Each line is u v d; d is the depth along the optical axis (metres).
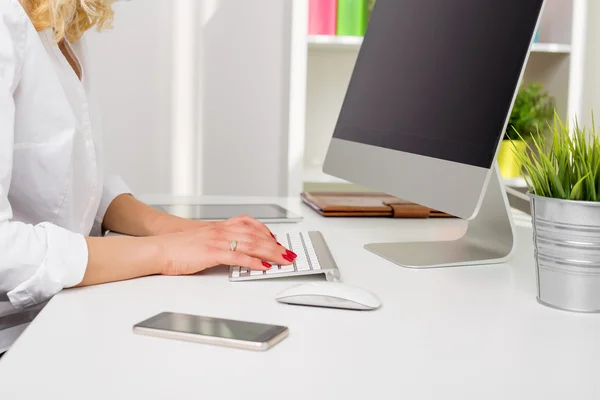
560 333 0.67
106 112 2.42
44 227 0.84
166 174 2.49
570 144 0.76
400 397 0.50
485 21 0.96
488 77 0.91
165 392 0.50
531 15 0.86
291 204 1.66
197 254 0.88
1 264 0.78
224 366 0.56
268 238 0.94
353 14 2.22
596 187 0.74
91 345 0.61
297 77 2.15
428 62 1.10
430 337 0.65
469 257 1.01
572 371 0.56
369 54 1.38
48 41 1.00
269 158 2.52
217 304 0.75
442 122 0.99
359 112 1.33
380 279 0.89
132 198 1.27
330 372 0.55
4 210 0.82
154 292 0.80
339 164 1.35
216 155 2.50
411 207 1.45
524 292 0.83
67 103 0.96
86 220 1.14
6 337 0.93
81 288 0.82
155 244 0.89
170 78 2.45
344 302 0.73
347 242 1.15
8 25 0.87
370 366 0.57
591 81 2.21
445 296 0.81
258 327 0.64
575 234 0.73
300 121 2.17
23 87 0.91
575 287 0.74
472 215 0.86
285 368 0.56
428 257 1.01
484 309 0.75
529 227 1.38
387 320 0.70
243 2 2.44
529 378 0.55
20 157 0.94
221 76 2.46
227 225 1.00
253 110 2.49
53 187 0.98
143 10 2.39
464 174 0.90
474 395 0.51
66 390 0.50
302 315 0.72
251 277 0.85
